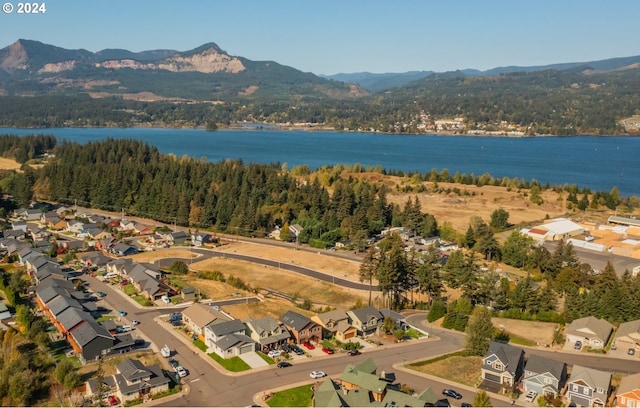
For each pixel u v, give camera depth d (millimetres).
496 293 84812
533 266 107562
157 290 86875
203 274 99750
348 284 97812
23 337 67625
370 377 56250
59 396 54562
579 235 134125
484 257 117062
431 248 103750
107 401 54469
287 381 59219
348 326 73188
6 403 52750
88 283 93938
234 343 65562
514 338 73375
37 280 89500
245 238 132375
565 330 74625
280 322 73000
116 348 65312
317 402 52344
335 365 63688
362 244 121000
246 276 101438
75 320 69125
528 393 57125
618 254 121625
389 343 71750
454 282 91562
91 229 127000
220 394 56281
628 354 68500
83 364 62469
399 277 87500
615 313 78312
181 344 69125
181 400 55062
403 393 53344
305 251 120500
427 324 79625
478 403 52344
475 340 67375
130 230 132125
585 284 94062
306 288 95250
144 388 55500
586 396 55531
